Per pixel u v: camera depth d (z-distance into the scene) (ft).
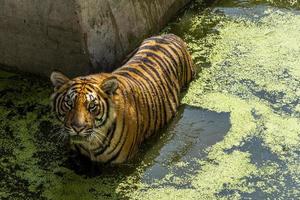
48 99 29.68
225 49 32.71
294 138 26.76
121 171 25.45
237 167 25.46
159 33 34.37
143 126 25.96
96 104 23.53
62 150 26.76
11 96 29.99
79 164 25.94
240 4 36.83
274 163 25.61
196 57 32.22
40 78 30.91
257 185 24.66
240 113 28.22
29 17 28.99
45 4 28.17
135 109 25.23
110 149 24.85
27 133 27.73
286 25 34.42
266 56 31.91
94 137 24.25
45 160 26.27
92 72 29.07
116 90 24.38
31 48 30.04
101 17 28.76
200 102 29.01
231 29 34.40
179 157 26.09
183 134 27.25
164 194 24.31
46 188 24.91
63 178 25.31
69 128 23.43
